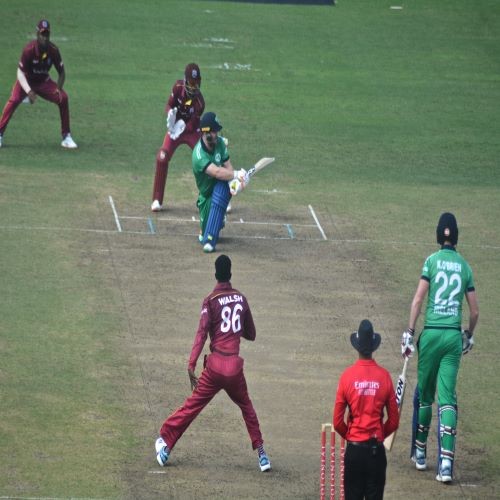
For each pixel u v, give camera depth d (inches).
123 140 3464.6
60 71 3272.6
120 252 2578.7
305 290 2421.3
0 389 1898.4
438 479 1716.3
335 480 1691.7
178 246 2642.7
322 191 3097.9
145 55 4357.8
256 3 5187.0
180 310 2283.5
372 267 2578.7
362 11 5162.4
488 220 2933.1
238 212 2908.5
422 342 1748.3
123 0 5113.2
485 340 2228.1
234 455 1761.8
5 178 3024.1
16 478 1624.0
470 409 1940.2
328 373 2050.9
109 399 1898.4
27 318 2192.4
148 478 1663.4
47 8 4864.7
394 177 3257.9
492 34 4953.3
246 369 2043.6
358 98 4042.8
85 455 1711.4
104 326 2183.8
